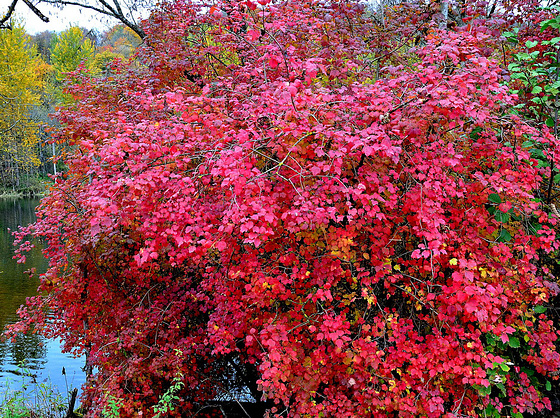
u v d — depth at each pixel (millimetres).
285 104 2943
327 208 2834
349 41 4664
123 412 4625
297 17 4656
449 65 3146
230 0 4742
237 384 6184
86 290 5754
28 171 42719
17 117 20625
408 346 3096
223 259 3877
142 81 6074
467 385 3186
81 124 5723
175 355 4867
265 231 2617
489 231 3170
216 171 2680
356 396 3197
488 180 3023
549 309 3723
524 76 3688
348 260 3236
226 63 6777
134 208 3260
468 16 5090
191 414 5492
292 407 3344
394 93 3348
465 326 3344
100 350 5301
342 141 3018
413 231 3334
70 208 5543
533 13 4785
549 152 3119
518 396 3143
